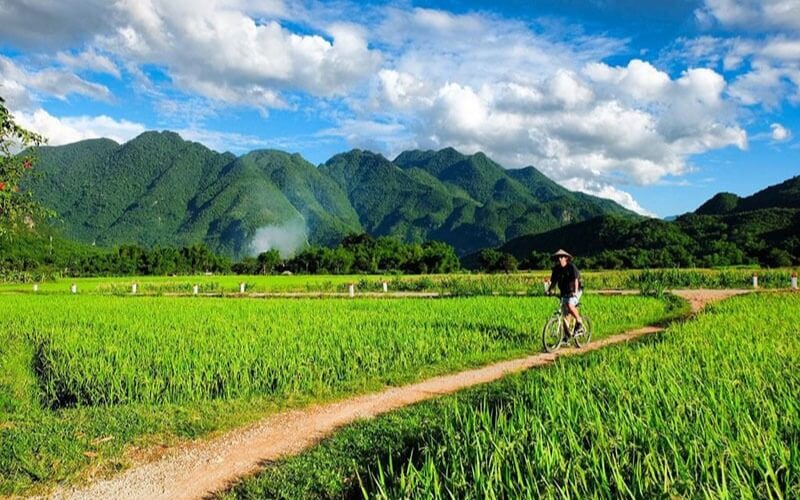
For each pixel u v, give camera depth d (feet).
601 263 314.14
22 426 28.35
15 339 55.01
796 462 16.06
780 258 263.08
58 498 21.01
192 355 41.16
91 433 27.32
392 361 42.91
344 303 94.99
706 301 96.63
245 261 437.99
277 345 45.32
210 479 22.57
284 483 21.50
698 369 28.40
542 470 16.87
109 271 358.84
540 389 26.22
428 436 24.29
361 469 22.40
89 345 47.16
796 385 24.45
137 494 21.27
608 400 24.06
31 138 33.53
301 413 31.17
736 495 15.03
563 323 49.26
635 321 66.54
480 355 45.09
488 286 138.21
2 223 33.24
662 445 18.12
